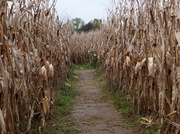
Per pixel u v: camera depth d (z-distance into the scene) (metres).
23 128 3.30
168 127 2.83
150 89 3.60
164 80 2.86
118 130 3.62
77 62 16.59
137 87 4.20
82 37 17.27
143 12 4.23
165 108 2.98
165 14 2.85
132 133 3.48
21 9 3.35
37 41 3.88
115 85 6.14
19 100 3.14
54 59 6.14
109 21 7.23
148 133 3.38
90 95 6.23
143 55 3.96
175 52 2.89
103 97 5.88
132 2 4.88
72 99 5.79
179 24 3.07
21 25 3.19
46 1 5.07
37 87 3.51
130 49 4.50
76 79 9.22
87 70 13.13
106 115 4.39
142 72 4.05
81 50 16.67
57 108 4.68
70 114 4.48
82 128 3.71
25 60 3.00
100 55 10.16
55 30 6.57
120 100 5.25
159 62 2.89
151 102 3.80
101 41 9.80
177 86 2.86
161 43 3.08
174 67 2.68
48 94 3.63
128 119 4.09
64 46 7.59
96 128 3.71
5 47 2.42
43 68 3.45
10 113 2.56
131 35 4.83
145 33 3.69
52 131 3.49
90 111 4.68
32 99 3.68
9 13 2.83
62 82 6.61
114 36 6.07
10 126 2.57
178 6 3.43
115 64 6.11
